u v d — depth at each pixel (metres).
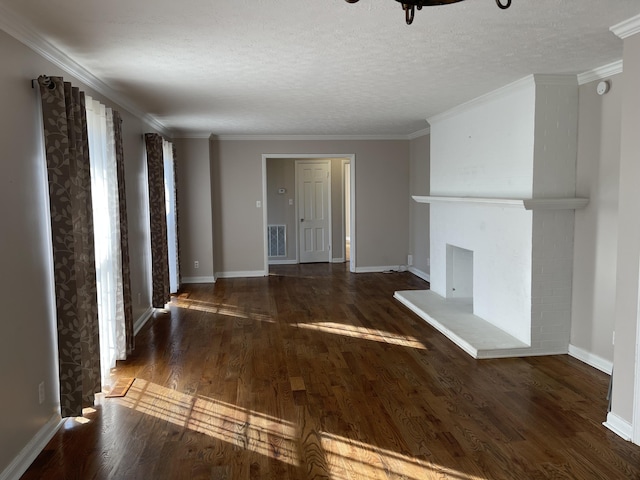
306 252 10.41
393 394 3.73
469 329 5.06
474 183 5.47
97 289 3.79
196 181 8.12
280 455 2.88
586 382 3.91
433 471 2.70
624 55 2.98
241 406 3.55
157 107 5.46
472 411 3.43
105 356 3.96
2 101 2.54
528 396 3.67
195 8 2.55
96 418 3.36
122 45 3.16
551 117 4.30
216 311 6.34
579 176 4.34
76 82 3.68
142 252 5.78
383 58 3.56
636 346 2.95
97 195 3.85
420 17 2.73
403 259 9.16
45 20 2.69
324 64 3.70
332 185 10.34
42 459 2.83
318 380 4.02
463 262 6.46
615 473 2.67
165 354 4.69
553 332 4.52
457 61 3.69
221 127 7.32
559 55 3.56
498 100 4.88
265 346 4.90
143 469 2.73
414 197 7.11
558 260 4.45
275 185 10.20
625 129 3.01
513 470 2.71
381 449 2.94
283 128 7.55
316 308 6.44
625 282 3.04
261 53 3.39
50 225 3.10
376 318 5.90
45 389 3.01
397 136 8.80
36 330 2.89
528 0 2.50
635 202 2.95
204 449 2.95
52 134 2.98
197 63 3.62
